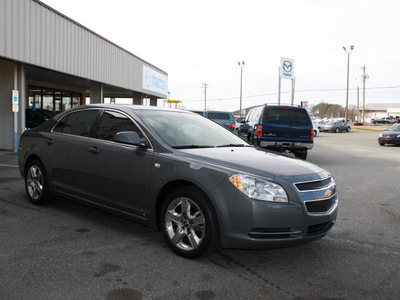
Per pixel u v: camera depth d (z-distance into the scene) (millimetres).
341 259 3787
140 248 3865
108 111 4680
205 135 4605
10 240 3951
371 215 5621
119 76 19703
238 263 3586
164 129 4262
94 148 4469
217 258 3688
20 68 12492
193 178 3486
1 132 12688
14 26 11312
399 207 6180
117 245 3928
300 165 3859
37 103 21438
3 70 12422
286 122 11422
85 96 26844
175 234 3666
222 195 3328
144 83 23781
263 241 3264
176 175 3615
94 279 3111
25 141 5582
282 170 3566
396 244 4309
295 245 3389
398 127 22375
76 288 2943
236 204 3277
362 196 7012
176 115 4836
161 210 3809
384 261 3760
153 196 3826
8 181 7086
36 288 2918
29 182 5457
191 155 3746
